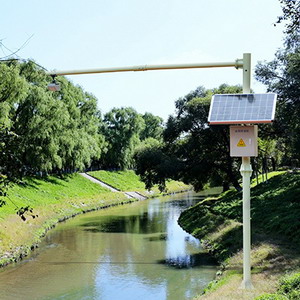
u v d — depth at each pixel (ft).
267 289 34.99
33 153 123.54
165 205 157.79
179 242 79.56
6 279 56.24
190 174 119.75
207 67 33.81
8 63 104.22
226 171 121.70
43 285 53.16
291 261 44.50
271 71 96.99
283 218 64.90
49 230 98.22
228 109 33.50
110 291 49.98
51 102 132.26
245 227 35.55
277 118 97.86
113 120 244.63
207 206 107.55
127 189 206.69
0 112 100.27
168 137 123.44
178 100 124.67
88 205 148.36
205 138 118.01
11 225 83.05
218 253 64.85
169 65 33.47
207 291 42.32
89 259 67.26
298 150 101.09
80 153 171.83
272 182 106.22
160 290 49.49
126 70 33.83
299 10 48.55
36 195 133.49
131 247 76.18
